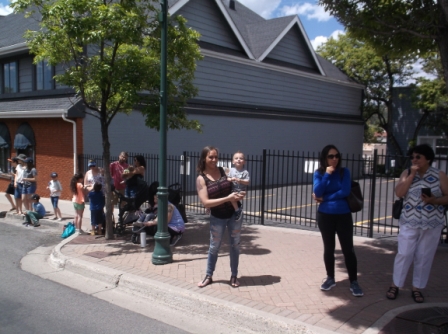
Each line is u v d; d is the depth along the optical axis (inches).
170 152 621.9
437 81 922.1
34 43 301.7
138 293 220.1
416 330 162.1
